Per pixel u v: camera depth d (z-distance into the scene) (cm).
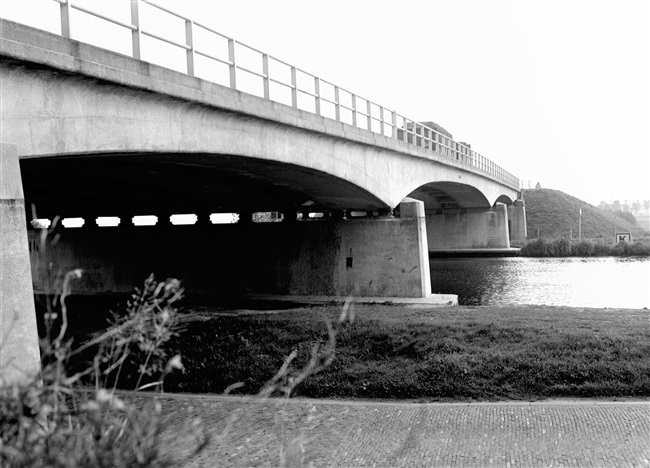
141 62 1436
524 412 1008
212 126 1805
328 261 3067
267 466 825
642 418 941
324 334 1548
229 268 3275
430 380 1209
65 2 1220
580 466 786
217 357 1498
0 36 1048
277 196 2970
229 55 1866
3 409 315
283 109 2136
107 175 2197
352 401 1171
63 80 1238
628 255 6009
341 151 2634
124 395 1259
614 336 1321
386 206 3162
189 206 3231
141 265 3488
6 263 923
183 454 647
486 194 6088
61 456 304
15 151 968
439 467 813
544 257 6128
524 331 1420
